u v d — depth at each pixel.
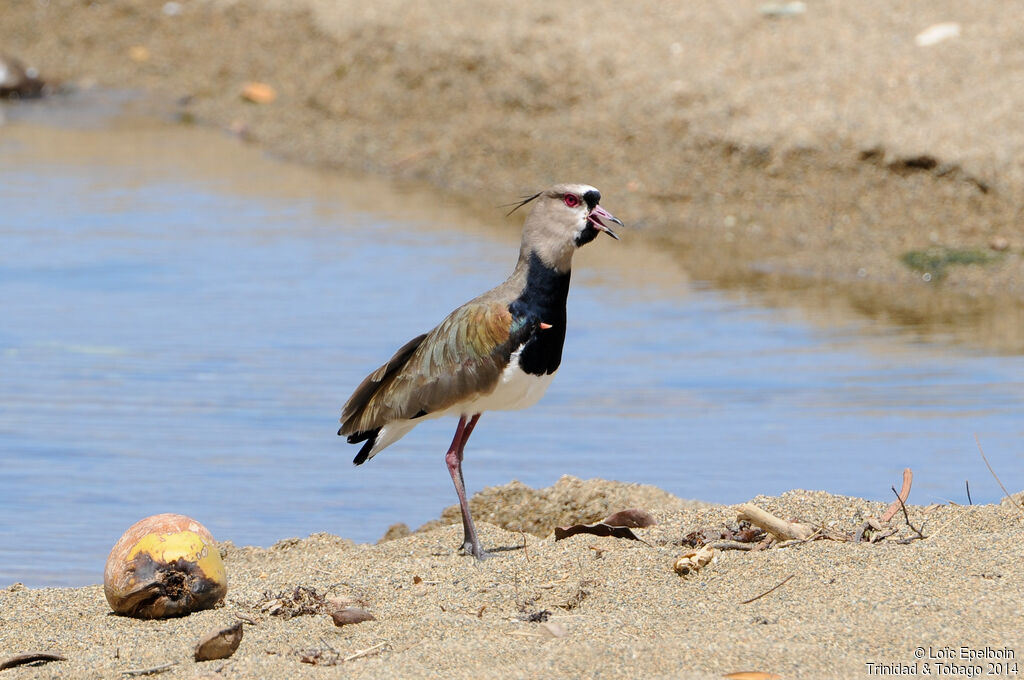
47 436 12.79
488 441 13.08
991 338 16.12
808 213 20.58
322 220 20.98
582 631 7.57
